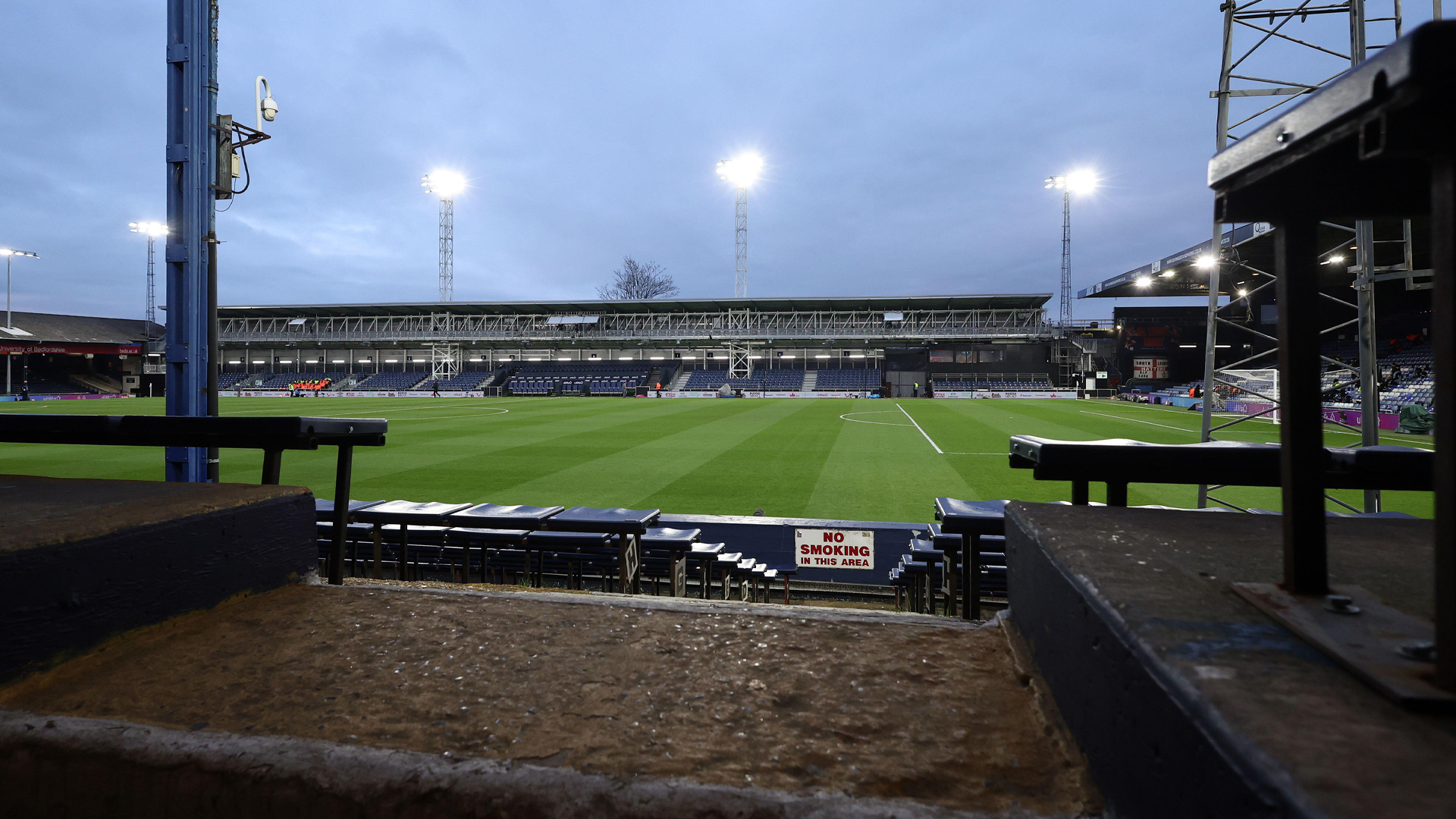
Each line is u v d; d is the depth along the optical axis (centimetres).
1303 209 83
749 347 5300
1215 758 53
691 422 2275
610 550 540
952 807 77
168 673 112
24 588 105
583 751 88
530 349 5997
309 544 171
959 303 4962
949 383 5122
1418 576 94
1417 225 1742
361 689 106
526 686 108
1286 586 83
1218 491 1038
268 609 143
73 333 6000
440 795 82
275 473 182
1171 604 80
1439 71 49
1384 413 2195
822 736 93
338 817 83
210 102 586
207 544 139
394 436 1831
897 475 1199
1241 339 4253
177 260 577
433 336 5425
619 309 5394
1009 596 135
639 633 130
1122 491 145
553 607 145
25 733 95
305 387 5616
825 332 5128
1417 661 62
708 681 109
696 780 82
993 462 1356
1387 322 3647
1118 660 75
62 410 3428
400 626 134
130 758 91
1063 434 1905
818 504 975
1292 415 83
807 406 3250
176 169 581
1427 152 53
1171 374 4375
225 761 88
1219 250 729
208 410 587
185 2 573
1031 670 110
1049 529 117
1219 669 63
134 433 195
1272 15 761
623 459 1402
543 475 1209
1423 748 49
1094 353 4894
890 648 123
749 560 687
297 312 5547
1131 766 70
